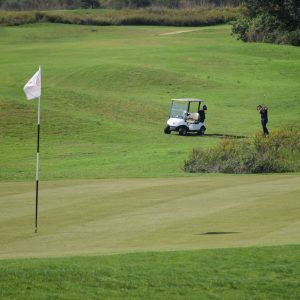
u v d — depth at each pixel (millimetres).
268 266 40062
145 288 36656
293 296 36125
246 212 58562
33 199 67938
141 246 46656
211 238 48750
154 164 110250
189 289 36656
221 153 104000
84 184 79062
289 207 60281
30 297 35062
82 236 51031
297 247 44125
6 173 100312
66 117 167250
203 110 160500
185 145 139750
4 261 41000
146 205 63219
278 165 100688
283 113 190000
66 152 132625
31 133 153125
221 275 38594
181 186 75000
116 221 56188
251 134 158000
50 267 39188
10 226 55125
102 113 179375
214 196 67188
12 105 171125
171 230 52219
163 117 180875
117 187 75312
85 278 37594
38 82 59125
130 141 149375
